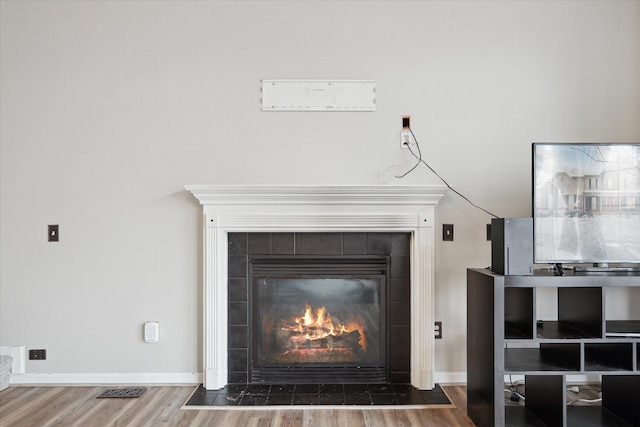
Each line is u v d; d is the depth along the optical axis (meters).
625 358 2.30
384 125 3.00
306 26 2.99
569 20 2.99
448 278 3.00
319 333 3.02
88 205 3.00
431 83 2.99
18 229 3.00
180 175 3.00
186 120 3.00
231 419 2.50
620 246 2.50
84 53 3.00
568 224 2.50
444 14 3.00
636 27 2.99
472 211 3.01
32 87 2.99
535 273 2.44
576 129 3.00
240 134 3.00
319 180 3.00
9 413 2.57
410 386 2.94
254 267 3.00
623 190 2.51
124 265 3.00
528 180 3.00
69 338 3.00
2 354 2.99
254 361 3.00
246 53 2.99
